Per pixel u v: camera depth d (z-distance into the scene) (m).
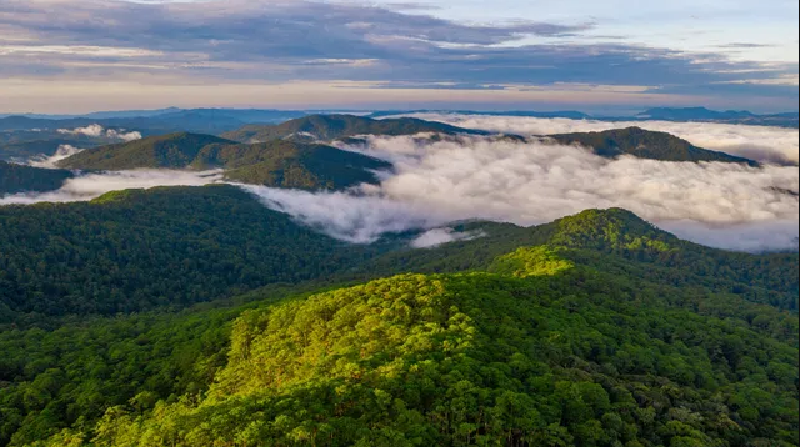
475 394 71.06
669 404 87.75
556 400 75.38
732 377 116.44
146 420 82.44
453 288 111.69
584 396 79.00
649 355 108.56
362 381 73.94
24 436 86.06
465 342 85.06
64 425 90.12
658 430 79.25
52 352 118.94
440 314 98.56
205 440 64.00
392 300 104.81
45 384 99.56
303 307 116.06
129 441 73.62
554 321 109.44
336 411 68.44
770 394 102.69
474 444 65.25
